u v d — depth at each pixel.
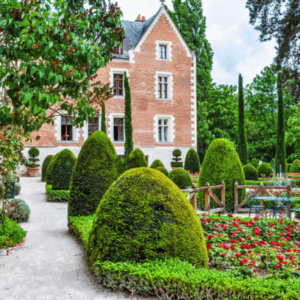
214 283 3.94
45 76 4.03
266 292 3.76
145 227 4.66
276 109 45.97
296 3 15.88
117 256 4.64
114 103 28.44
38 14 4.01
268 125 46.28
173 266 4.39
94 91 5.65
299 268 4.80
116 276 4.43
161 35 30.06
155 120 29.53
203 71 38.34
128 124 23.94
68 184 13.66
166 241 4.61
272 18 16.53
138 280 4.31
